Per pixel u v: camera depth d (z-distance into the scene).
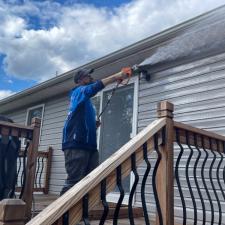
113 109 5.65
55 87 6.95
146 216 1.88
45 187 6.79
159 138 2.11
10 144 3.10
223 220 3.73
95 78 6.11
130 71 2.99
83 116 2.95
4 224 1.36
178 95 4.63
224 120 4.02
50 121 7.46
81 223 2.49
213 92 4.22
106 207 1.54
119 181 1.65
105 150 5.57
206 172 4.03
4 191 3.02
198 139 2.52
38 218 1.31
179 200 4.26
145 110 5.04
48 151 7.02
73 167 2.84
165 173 2.07
